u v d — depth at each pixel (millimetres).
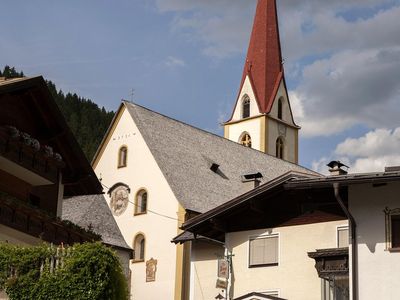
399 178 24156
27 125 27469
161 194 50594
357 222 25609
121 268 22484
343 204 25266
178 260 47656
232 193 54000
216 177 54688
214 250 36531
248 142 80500
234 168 57938
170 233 49062
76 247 21938
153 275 48906
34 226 25547
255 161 61562
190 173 52906
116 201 53250
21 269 21844
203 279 36406
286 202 29562
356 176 24766
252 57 83875
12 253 22000
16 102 26750
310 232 28750
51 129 28078
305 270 28422
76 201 44406
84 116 99125
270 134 79750
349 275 25375
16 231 24719
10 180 26891
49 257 21969
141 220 51156
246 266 29750
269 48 84125
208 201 51188
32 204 26938
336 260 26812
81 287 21375
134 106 55406
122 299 22203
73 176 29422
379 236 25266
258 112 80312
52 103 27172
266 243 29625
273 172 62031
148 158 52375
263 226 29781
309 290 28141
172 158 53062
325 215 28625
